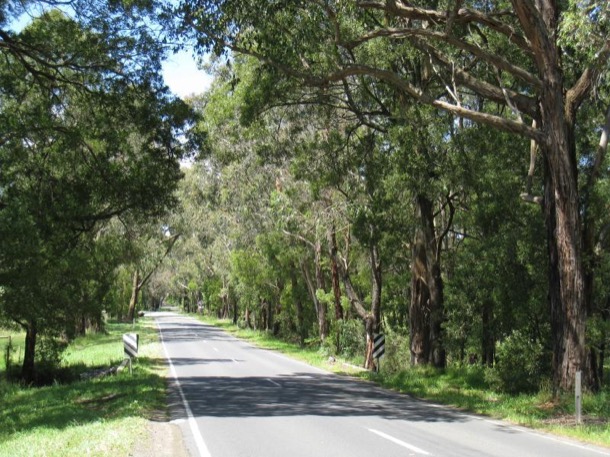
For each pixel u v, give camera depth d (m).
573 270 15.58
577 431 12.11
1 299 23.17
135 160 19.61
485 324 23.27
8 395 21.59
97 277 32.19
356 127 23.75
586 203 17.61
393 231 23.45
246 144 27.73
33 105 19.05
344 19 16.86
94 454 8.85
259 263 48.62
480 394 18.73
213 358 33.00
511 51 19.39
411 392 19.86
